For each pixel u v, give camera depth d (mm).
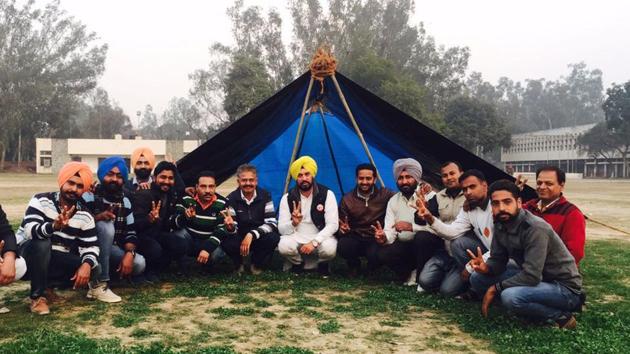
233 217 7605
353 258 7656
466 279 5969
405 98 48531
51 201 5695
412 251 7180
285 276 7590
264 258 7867
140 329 5137
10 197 23203
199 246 7504
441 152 8898
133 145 66188
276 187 9523
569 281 5152
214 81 57344
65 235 5828
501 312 5746
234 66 50500
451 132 60906
